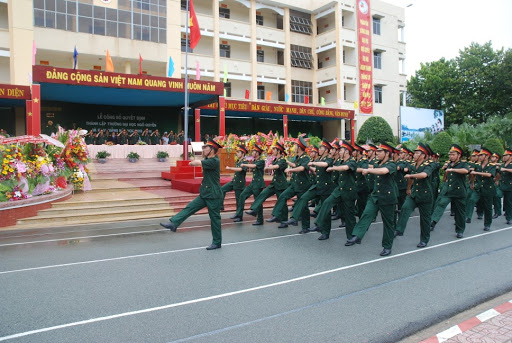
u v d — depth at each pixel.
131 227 9.55
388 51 36.69
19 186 9.98
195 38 19.61
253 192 10.19
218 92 21.48
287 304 4.65
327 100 35.25
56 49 23.03
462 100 37.03
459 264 6.41
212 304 4.62
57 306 4.53
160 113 28.36
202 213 11.43
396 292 5.09
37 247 7.47
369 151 10.02
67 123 25.42
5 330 3.92
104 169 18.17
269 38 32.72
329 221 8.15
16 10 21.86
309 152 9.19
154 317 4.25
